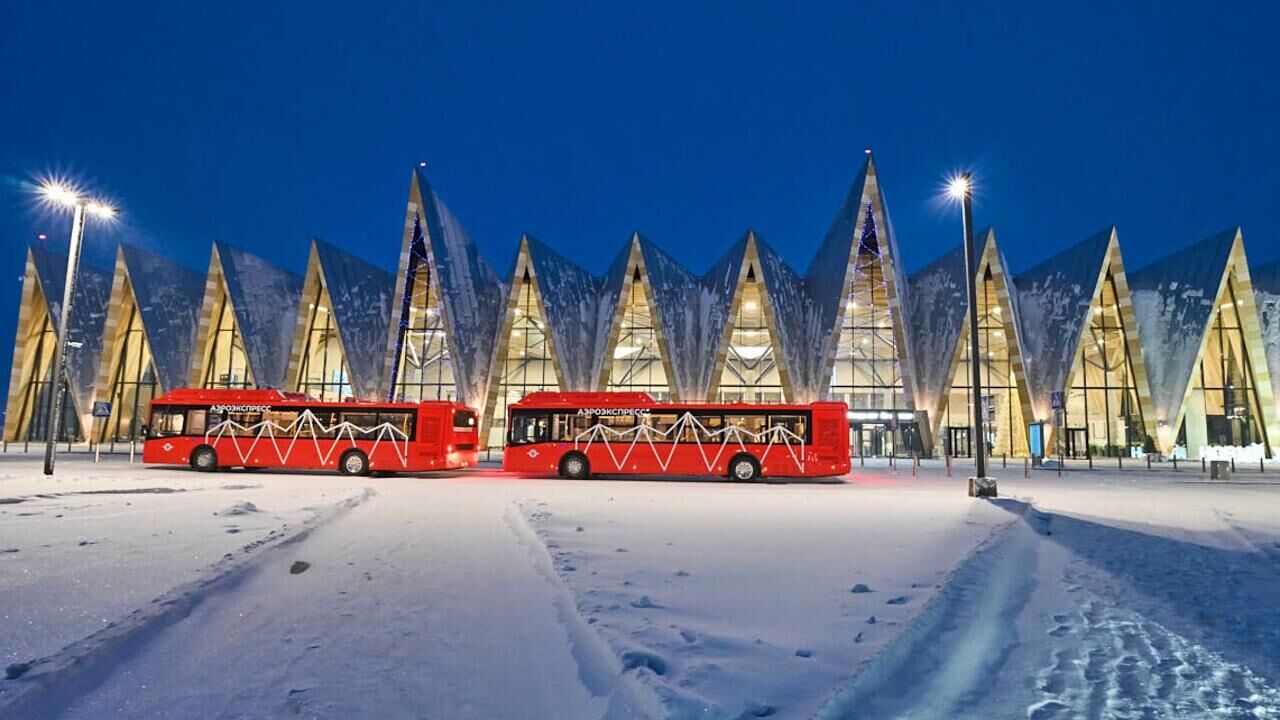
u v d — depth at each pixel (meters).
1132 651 5.38
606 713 3.90
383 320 51.91
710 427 24.59
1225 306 49.69
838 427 24.30
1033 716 4.10
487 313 52.41
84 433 50.78
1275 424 46.69
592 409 25.28
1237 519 13.63
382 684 4.41
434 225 49.91
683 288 53.56
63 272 54.22
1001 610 6.59
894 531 10.82
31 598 6.00
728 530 10.80
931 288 52.22
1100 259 48.00
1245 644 5.55
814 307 51.41
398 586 7.05
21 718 3.74
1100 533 11.68
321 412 25.92
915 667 4.82
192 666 4.70
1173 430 46.03
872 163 47.44
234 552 8.11
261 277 53.09
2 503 13.33
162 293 52.12
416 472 28.52
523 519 11.93
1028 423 45.53
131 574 6.94
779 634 5.19
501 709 4.01
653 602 6.11
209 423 26.09
